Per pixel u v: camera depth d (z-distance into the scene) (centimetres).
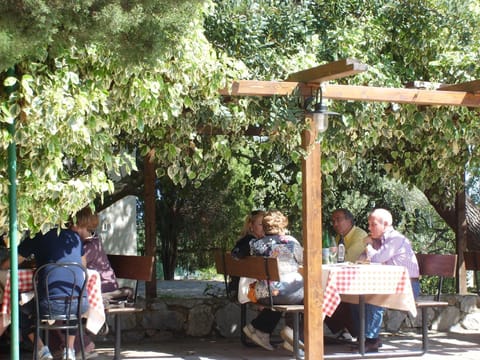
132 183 1061
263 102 656
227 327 866
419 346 788
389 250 727
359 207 1215
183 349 774
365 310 727
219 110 643
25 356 735
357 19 784
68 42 477
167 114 598
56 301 604
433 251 1389
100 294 634
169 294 1110
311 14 756
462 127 757
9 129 523
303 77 633
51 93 523
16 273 528
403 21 791
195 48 589
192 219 1534
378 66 748
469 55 759
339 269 666
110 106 580
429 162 868
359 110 703
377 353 720
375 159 932
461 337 861
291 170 928
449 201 935
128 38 470
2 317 626
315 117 628
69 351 623
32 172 541
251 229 781
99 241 697
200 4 493
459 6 786
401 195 1238
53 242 616
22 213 545
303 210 640
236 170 1275
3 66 429
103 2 443
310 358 628
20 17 420
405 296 688
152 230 845
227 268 774
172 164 723
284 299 687
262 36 723
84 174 577
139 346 795
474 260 843
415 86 718
